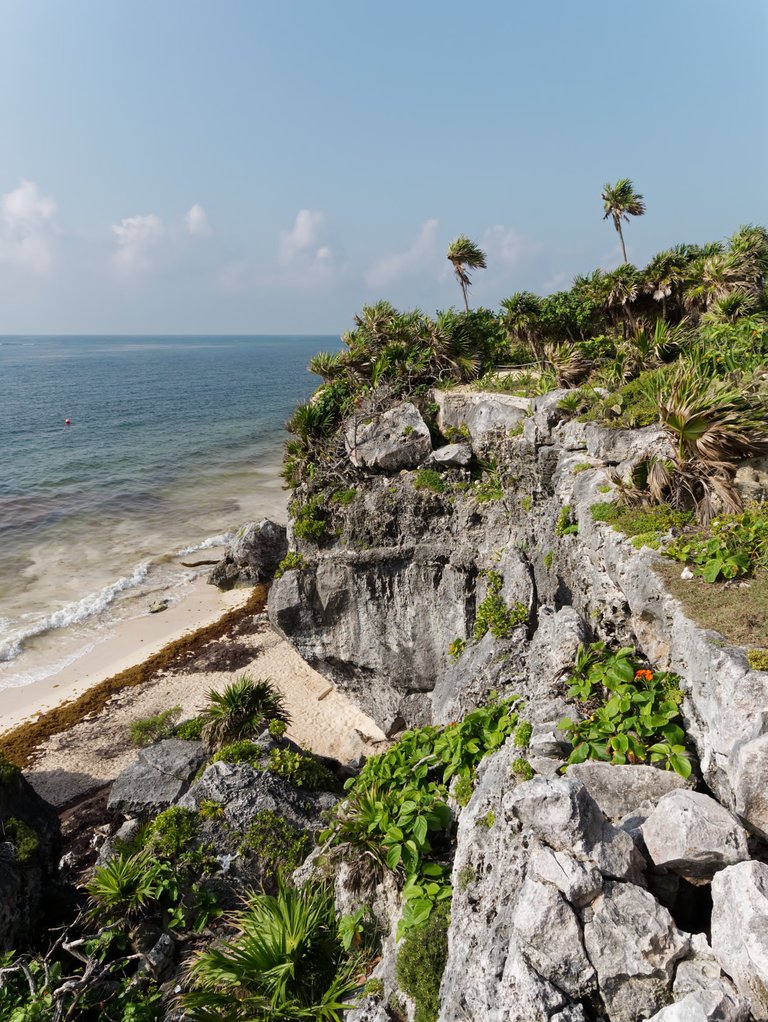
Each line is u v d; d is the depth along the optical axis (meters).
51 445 68.44
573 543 13.47
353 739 21.22
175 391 127.94
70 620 30.91
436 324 22.94
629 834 6.21
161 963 11.06
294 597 20.67
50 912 13.51
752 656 6.84
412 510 19.42
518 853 6.36
